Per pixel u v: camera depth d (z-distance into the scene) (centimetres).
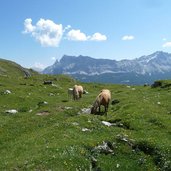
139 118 3747
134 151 2884
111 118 3841
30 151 2694
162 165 2742
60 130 3216
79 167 2398
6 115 4425
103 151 2789
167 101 4894
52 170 2295
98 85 10219
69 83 10431
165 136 3253
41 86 8294
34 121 3784
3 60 19138
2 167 2438
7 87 7288
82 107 4725
